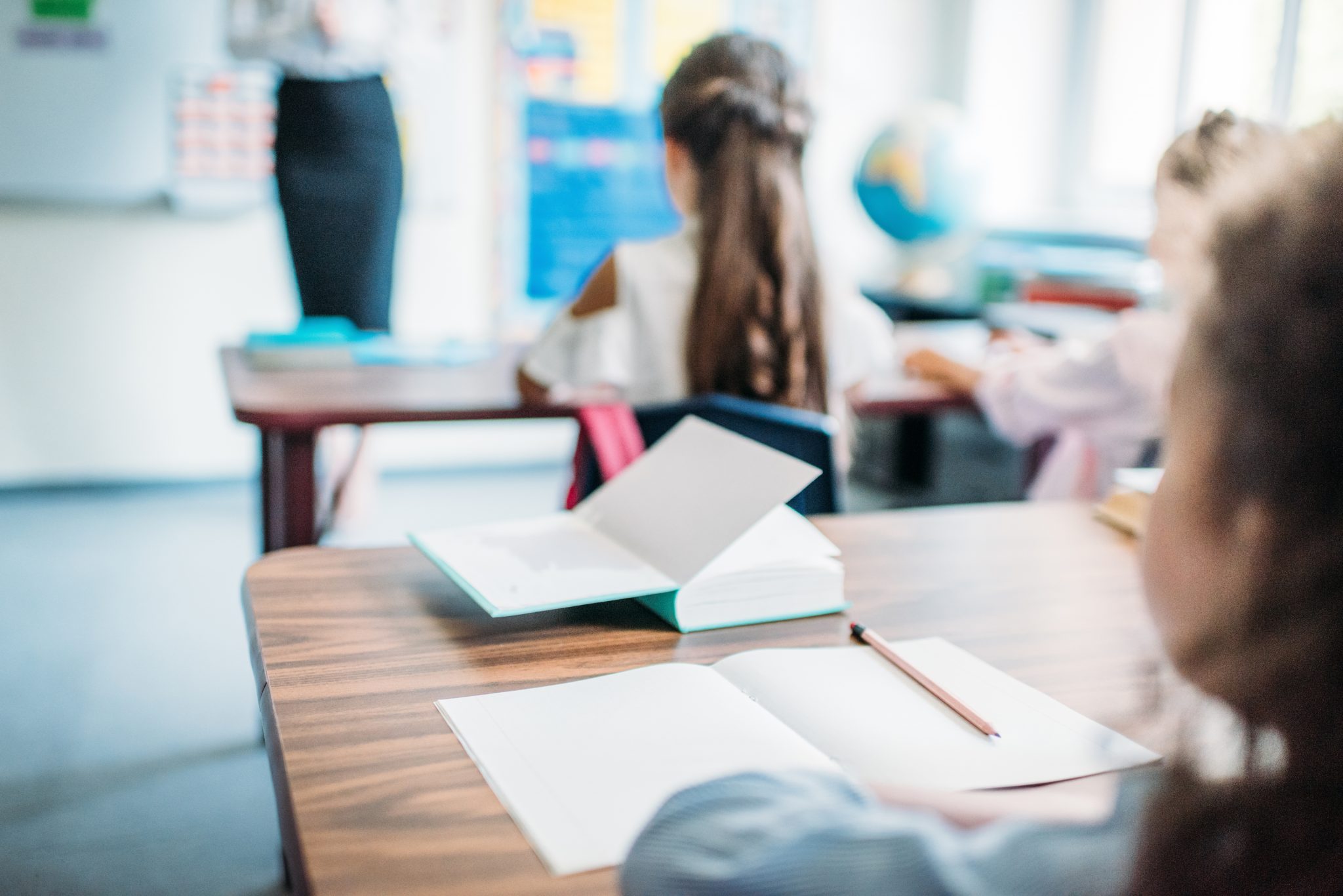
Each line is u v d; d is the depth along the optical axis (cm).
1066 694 77
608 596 87
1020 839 36
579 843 56
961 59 444
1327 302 33
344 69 316
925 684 77
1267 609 33
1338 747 32
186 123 356
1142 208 420
